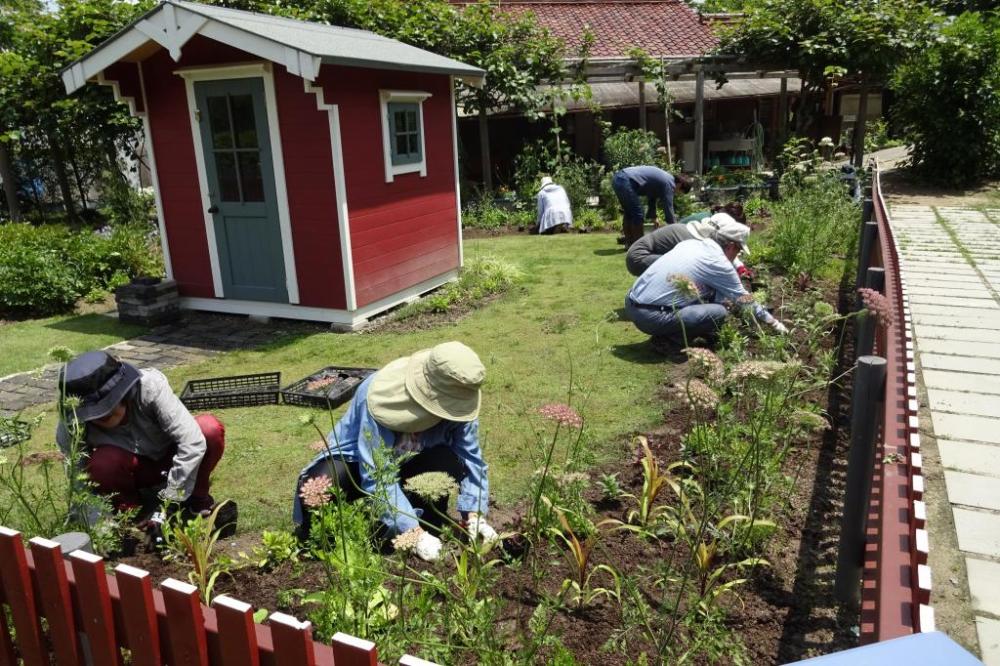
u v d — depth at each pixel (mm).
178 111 7828
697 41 20469
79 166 16656
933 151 16078
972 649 2805
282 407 5582
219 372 6496
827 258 8664
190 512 3771
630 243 11031
